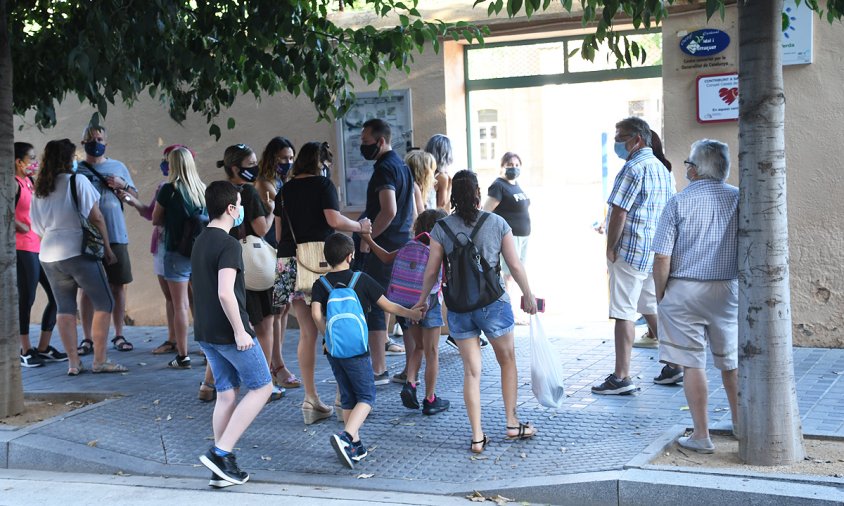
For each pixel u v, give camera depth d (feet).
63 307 28.91
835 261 28.32
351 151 34.35
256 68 27.35
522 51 34.06
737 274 18.70
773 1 17.75
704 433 19.12
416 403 23.62
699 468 17.83
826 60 27.94
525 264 33.30
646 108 32.78
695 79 29.53
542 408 23.17
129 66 23.09
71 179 28.27
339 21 34.04
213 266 18.99
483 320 20.11
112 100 23.20
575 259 35.55
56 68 27.58
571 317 35.17
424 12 32.91
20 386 24.70
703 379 19.04
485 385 26.05
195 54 24.68
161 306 37.58
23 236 30.60
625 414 22.26
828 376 25.03
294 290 23.16
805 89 28.25
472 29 28.14
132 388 26.94
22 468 21.66
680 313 18.98
